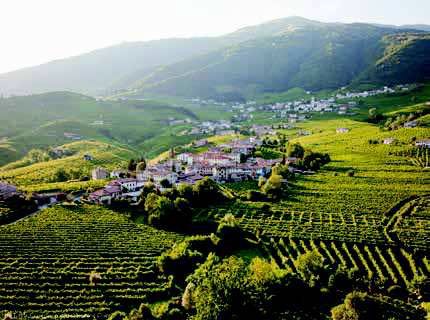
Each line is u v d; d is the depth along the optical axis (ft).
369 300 322.75
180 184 643.45
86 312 329.11
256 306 293.02
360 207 578.66
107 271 388.57
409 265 415.44
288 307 341.00
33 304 333.42
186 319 312.50
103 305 338.95
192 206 593.01
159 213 512.22
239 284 293.43
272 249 454.40
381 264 419.54
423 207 567.59
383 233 483.92
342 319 317.63
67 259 409.08
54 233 472.03
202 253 440.45
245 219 533.96
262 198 629.92
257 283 325.01
